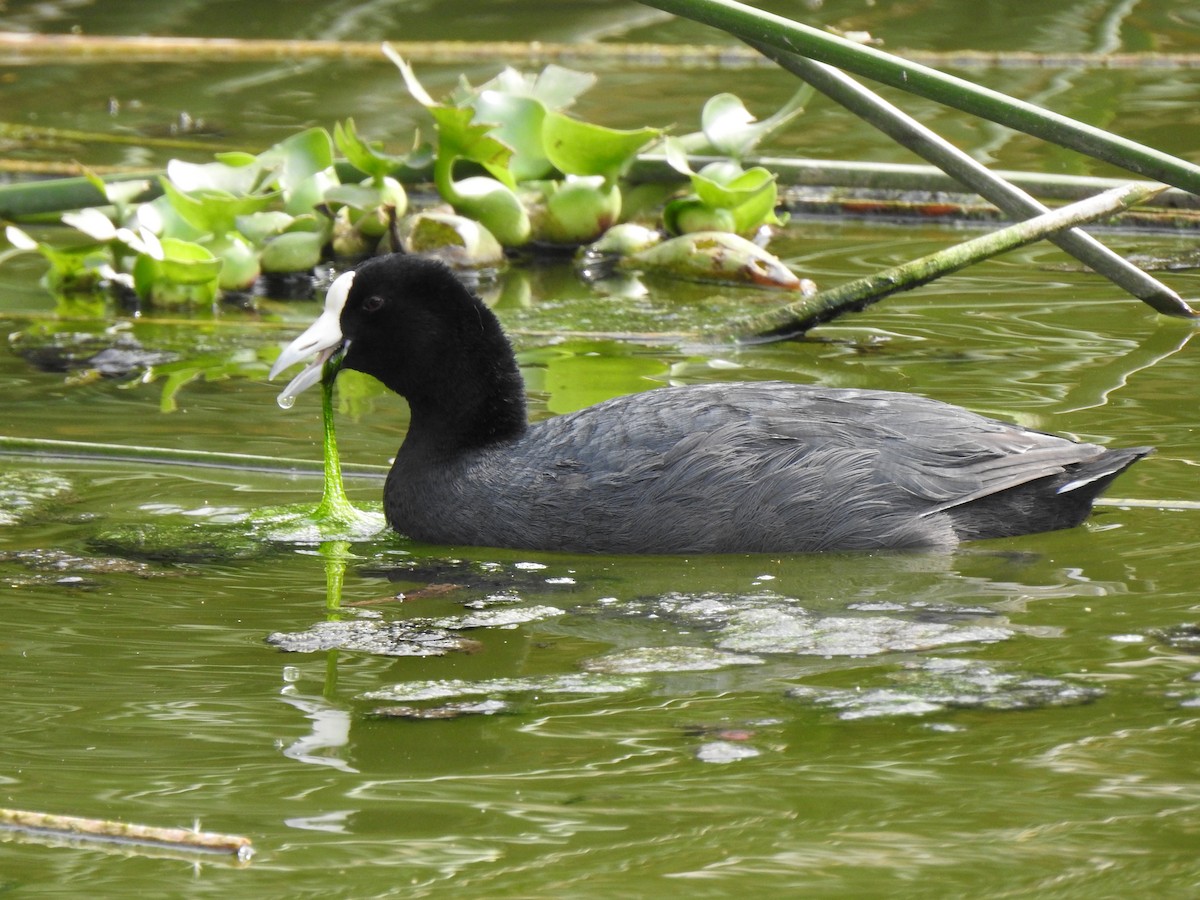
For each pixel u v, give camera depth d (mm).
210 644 8422
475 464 10383
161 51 26969
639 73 26000
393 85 25094
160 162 20688
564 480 10039
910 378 13281
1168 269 17016
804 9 29297
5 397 13312
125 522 10484
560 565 9719
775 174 18703
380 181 18469
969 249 13359
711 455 9852
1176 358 13672
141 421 12602
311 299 17234
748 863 5977
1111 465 9875
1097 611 8648
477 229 18391
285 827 6344
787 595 9062
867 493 9836
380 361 10734
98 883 5945
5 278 18016
